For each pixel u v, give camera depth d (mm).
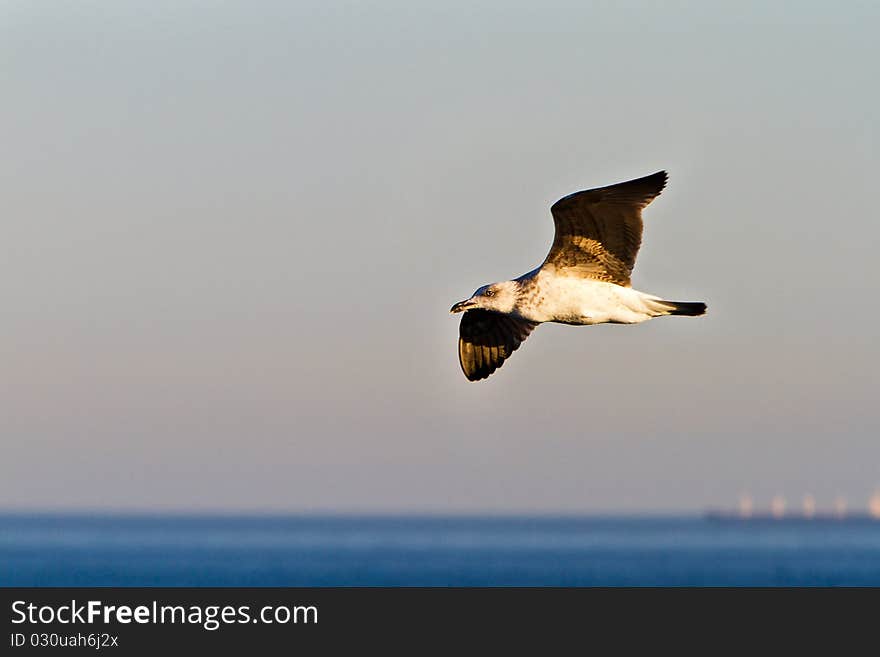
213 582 109188
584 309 17188
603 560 148125
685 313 17031
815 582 107000
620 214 16594
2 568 129750
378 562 143375
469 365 19109
